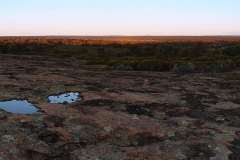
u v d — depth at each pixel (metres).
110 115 28.00
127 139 23.31
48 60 77.69
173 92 39.34
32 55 92.75
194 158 21.09
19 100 31.39
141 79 48.84
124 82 45.22
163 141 23.38
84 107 29.81
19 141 21.25
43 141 21.77
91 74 52.25
